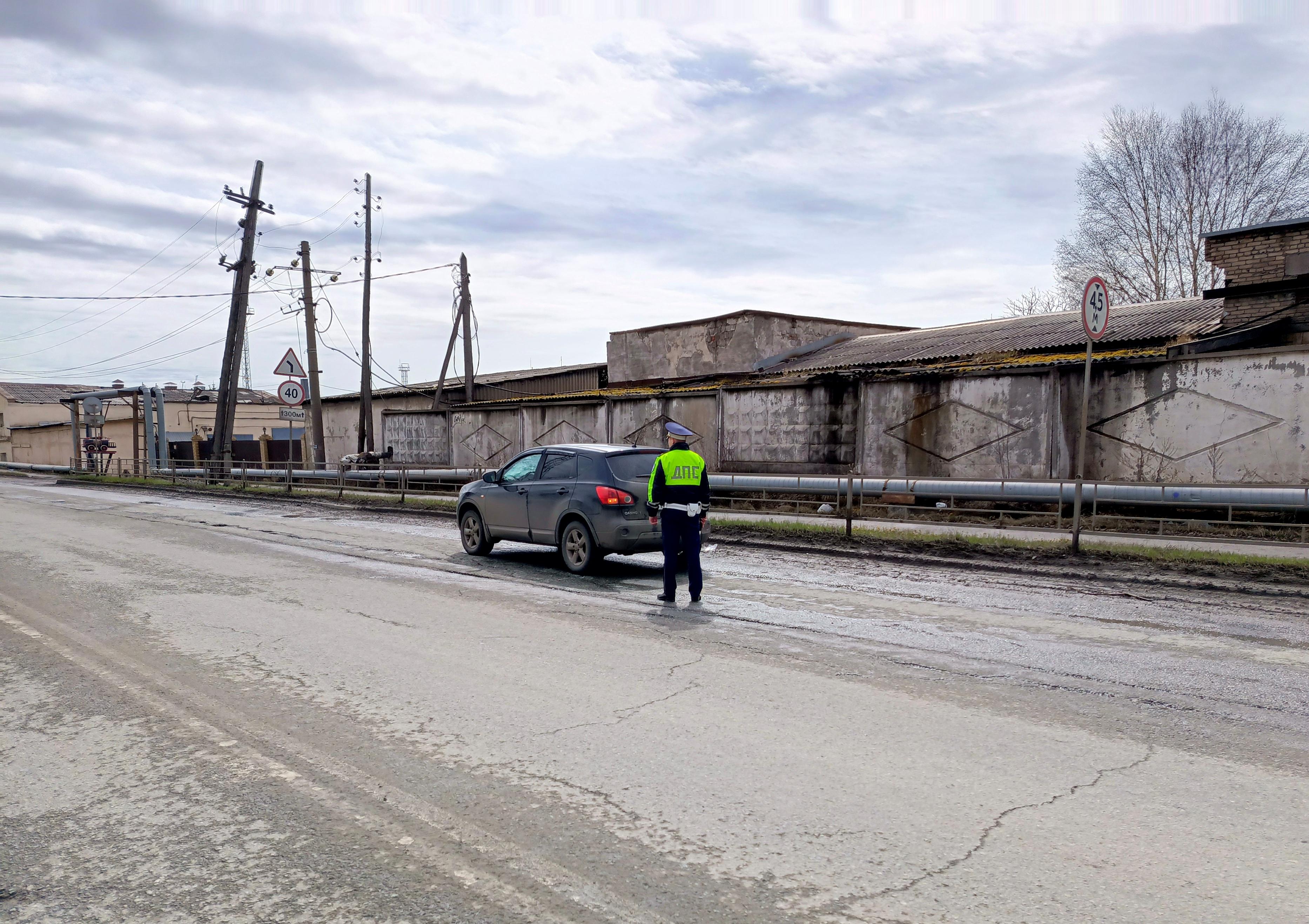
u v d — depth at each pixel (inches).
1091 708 205.5
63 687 225.3
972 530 536.7
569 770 168.4
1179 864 130.0
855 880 126.0
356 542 551.5
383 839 140.5
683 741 183.9
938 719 197.6
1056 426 658.8
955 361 770.2
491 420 1160.2
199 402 2076.8
